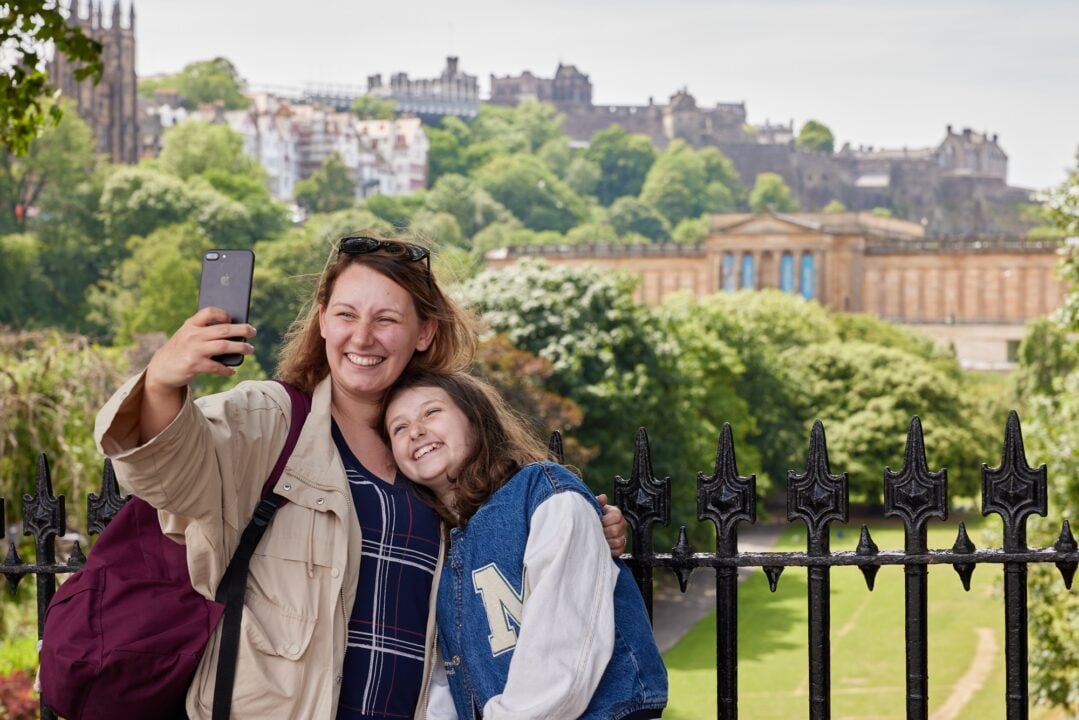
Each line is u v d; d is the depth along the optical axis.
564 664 3.47
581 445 46.00
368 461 3.97
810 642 4.21
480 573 3.70
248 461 3.64
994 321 134.25
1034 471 4.13
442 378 3.99
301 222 189.38
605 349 48.31
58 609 3.58
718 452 4.25
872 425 78.31
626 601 3.77
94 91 191.62
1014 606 4.18
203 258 3.56
